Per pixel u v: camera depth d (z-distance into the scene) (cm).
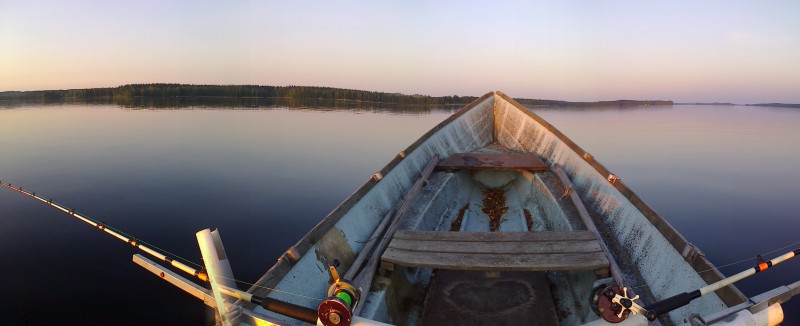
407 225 538
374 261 421
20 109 4650
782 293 240
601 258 407
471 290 464
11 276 722
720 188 1543
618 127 4766
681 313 347
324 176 1564
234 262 816
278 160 1855
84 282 709
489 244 438
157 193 1248
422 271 512
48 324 588
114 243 872
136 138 2338
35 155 1766
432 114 5859
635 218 492
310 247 405
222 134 2653
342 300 206
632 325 204
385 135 2948
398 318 413
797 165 2055
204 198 1220
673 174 1817
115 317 609
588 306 407
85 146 2020
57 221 982
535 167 759
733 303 300
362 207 532
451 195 734
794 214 1212
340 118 4553
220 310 242
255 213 1101
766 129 4656
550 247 430
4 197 1152
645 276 419
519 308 432
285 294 342
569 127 4722
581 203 575
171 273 286
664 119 6925
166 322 601
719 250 959
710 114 9825
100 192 1236
